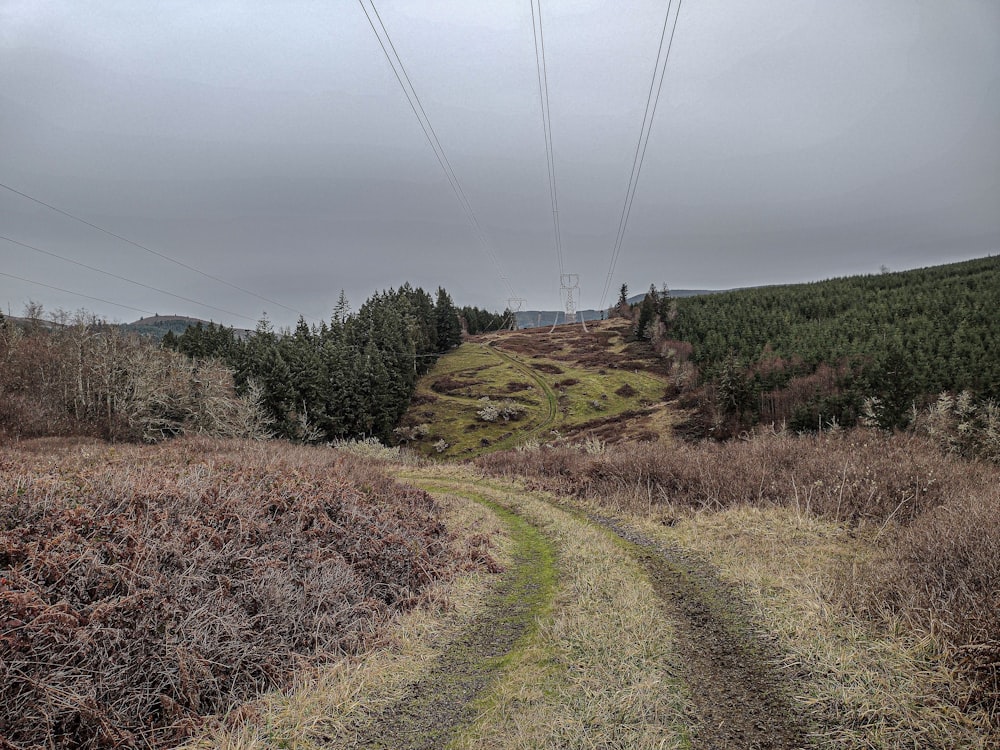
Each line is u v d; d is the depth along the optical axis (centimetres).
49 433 3153
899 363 4803
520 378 8875
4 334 4034
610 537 1090
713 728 446
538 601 786
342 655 636
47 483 722
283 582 700
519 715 482
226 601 621
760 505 1152
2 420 3025
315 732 485
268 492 934
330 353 7094
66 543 602
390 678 578
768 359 6612
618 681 523
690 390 7125
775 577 746
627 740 434
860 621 593
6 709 438
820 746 416
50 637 493
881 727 428
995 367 4728
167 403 4100
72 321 4197
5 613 488
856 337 7212
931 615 543
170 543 656
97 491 740
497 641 668
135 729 475
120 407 3816
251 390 4978
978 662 456
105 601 552
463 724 486
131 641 528
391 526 1031
